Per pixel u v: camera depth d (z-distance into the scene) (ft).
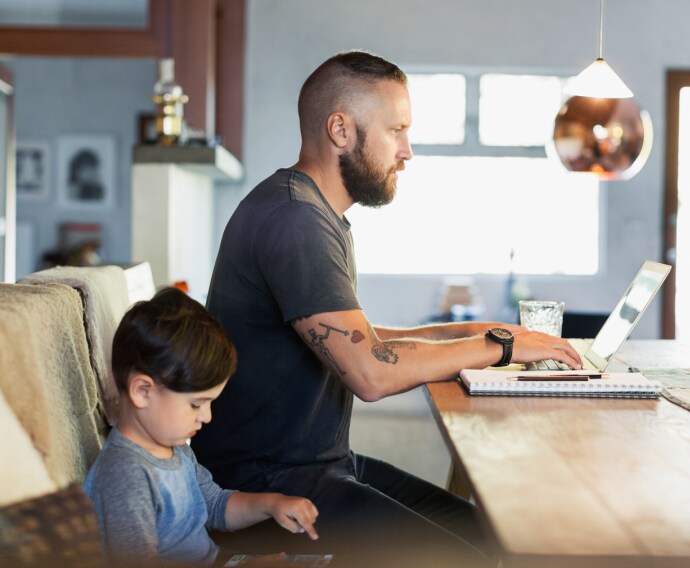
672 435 4.14
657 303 19.85
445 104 20.06
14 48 17.40
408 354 5.28
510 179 20.22
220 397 5.49
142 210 12.21
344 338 5.07
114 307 5.84
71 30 17.37
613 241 19.93
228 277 5.49
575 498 3.14
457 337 6.70
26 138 24.89
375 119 5.80
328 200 5.93
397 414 12.35
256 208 5.41
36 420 3.71
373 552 4.88
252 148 19.74
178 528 4.44
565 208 20.17
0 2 17.37
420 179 20.26
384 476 6.02
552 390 5.09
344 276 5.24
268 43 19.69
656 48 19.69
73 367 4.45
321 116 5.84
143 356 4.16
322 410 5.54
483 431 4.16
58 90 24.88
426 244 20.33
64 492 3.24
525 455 3.74
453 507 5.57
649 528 2.83
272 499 4.75
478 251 20.31
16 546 3.09
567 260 20.24
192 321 4.28
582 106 9.77
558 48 19.65
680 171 19.98
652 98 19.72
